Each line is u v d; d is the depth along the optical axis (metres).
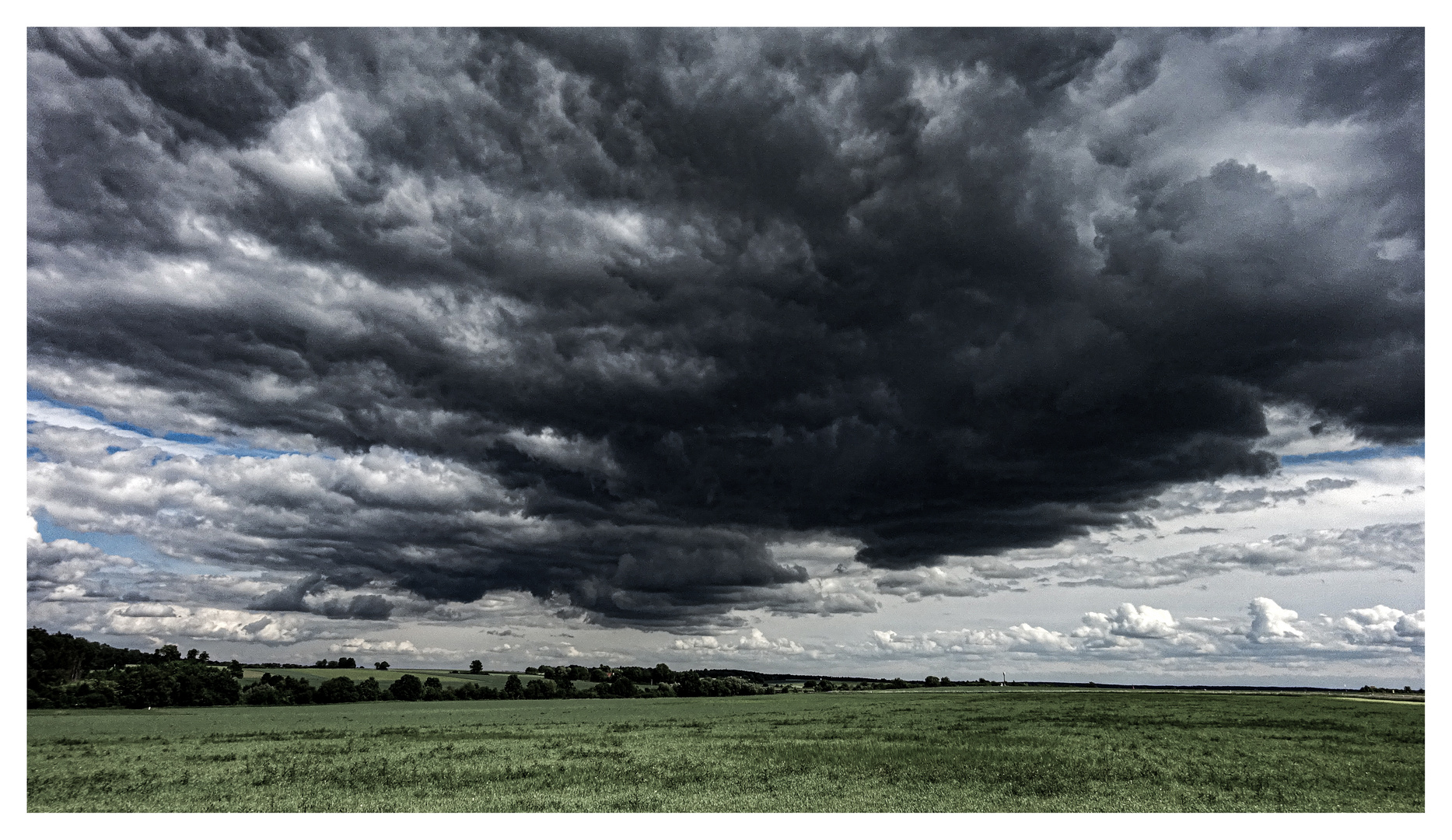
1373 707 92.62
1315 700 109.56
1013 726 67.69
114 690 122.44
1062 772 40.00
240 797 34.88
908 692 160.38
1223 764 42.81
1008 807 31.92
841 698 136.62
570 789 35.81
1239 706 94.50
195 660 151.12
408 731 70.19
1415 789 36.28
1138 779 37.78
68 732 71.75
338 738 63.25
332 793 35.38
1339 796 34.78
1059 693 139.75
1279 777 38.72
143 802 34.31
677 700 148.75
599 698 164.38
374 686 160.75
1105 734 59.75
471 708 124.00
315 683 163.00
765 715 92.25
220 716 98.12
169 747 56.09
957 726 68.38
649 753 49.53
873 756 46.84
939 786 36.22
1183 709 89.25
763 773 40.06
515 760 46.28
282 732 70.19
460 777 39.59
